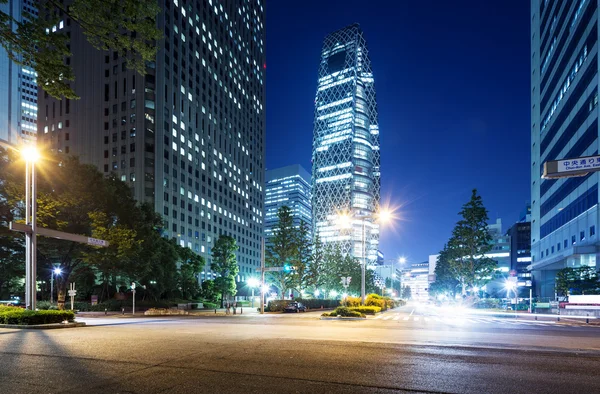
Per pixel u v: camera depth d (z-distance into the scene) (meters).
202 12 114.75
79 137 94.44
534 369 8.62
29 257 21.19
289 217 53.03
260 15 162.62
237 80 137.50
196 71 109.69
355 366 8.66
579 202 51.75
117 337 14.34
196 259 66.19
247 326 21.02
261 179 154.25
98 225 35.91
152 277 50.50
